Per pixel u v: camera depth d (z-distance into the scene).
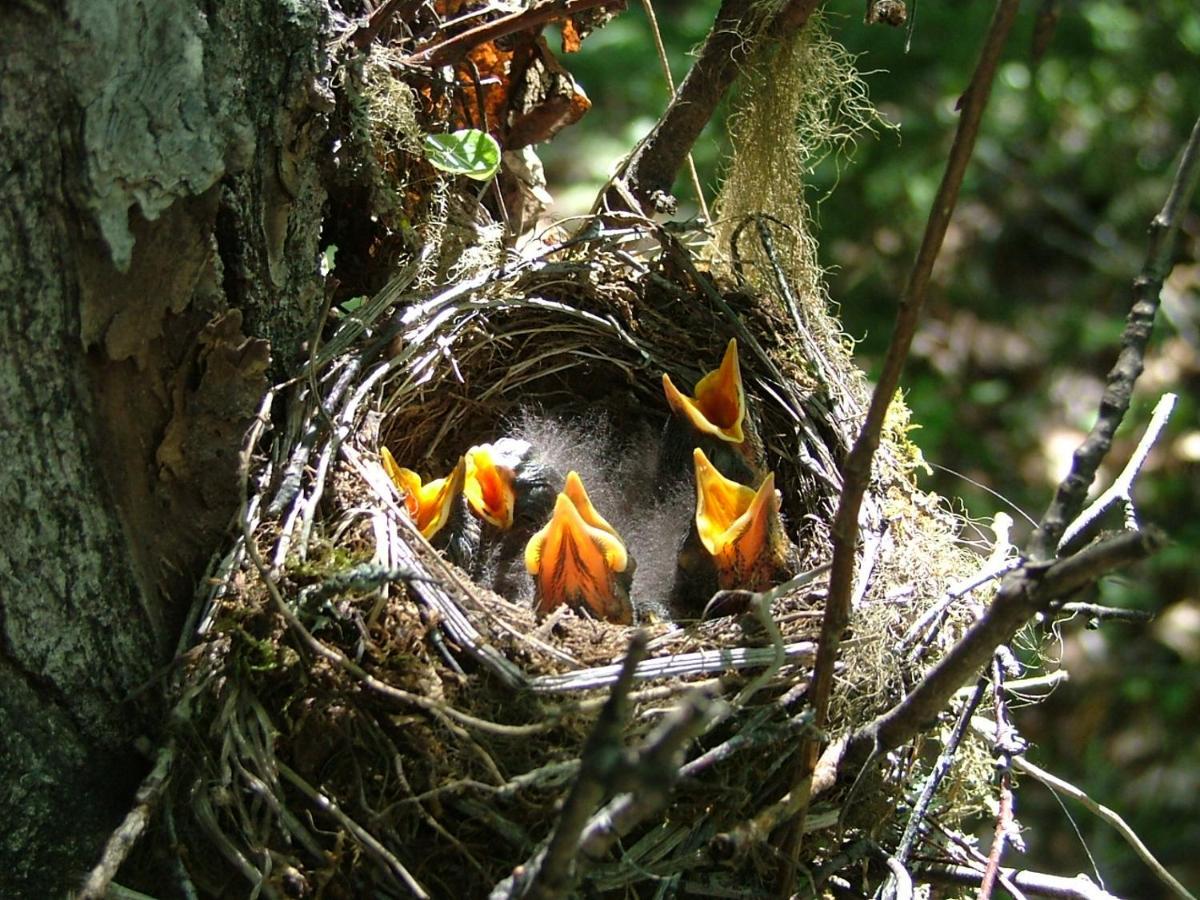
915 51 0.90
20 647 0.27
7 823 0.27
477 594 0.30
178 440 0.28
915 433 0.81
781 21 0.37
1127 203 0.91
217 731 0.27
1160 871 0.31
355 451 0.32
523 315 0.38
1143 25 0.92
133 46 0.25
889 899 0.29
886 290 0.87
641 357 0.39
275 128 0.29
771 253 0.38
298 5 0.29
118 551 0.28
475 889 0.28
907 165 0.88
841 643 0.29
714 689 0.27
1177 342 0.86
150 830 0.27
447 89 0.38
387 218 0.34
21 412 0.26
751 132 0.39
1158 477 0.81
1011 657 0.32
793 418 0.37
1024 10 0.92
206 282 0.28
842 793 0.29
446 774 0.27
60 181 0.25
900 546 0.33
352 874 0.27
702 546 0.35
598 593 0.33
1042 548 0.24
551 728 0.27
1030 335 0.87
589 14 0.40
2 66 0.24
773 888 0.29
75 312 0.26
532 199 0.42
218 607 0.28
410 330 0.35
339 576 0.27
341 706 0.27
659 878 0.27
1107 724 0.75
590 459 0.40
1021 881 0.32
